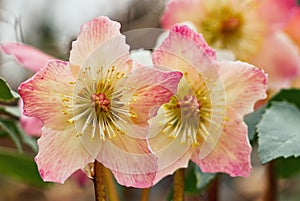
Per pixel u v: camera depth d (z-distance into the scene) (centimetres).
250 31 54
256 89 41
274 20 54
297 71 54
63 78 39
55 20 78
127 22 78
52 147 39
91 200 89
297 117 46
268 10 54
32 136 54
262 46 54
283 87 54
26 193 95
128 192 77
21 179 58
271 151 44
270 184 55
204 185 49
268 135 45
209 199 53
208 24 53
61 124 39
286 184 89
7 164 57
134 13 78
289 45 54
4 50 46
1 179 94
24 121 50
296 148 44
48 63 39
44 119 39
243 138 41
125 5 78
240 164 41
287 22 54
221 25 54
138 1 78
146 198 48
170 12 52
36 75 39
